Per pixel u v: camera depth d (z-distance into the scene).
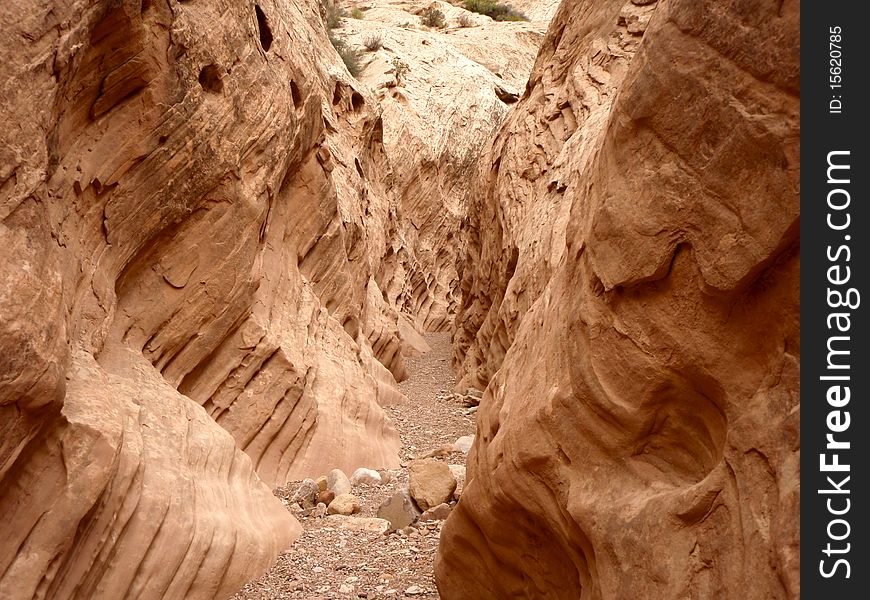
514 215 11.69
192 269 6.54
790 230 2.27
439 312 23.77
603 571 2.96
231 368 7.11
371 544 5.78
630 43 10.66
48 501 3.98
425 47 29.02
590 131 9.25
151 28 5.64
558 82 12.62
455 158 25.94
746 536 2.38
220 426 6.46
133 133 5.62
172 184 6.09
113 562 4.38
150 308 6.18
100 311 5.38
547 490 3.43
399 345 14.43
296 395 7.54
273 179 7.82
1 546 3.76
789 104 2.24
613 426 3.06
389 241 19.09
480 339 12.96
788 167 2.25
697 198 2.56
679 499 2.68
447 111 26.12
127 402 5.13
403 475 7.81
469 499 4.04
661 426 2.92
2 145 3.83
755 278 2.43
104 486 4.20
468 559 4.32
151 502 4.66
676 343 2.72
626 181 2.87
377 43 26.83
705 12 2.49
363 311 13.32
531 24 39.03
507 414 3.81
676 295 2.72
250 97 7.41
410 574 5.17
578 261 3.34
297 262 9.28
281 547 5.70
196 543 4.79
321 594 4.93
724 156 2.45
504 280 11.88
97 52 5.14
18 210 3.89
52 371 3.81
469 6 41.41
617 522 2.91
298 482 7.25
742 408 2.50
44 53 4.20
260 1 8.23
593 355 3.08
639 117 2.76
